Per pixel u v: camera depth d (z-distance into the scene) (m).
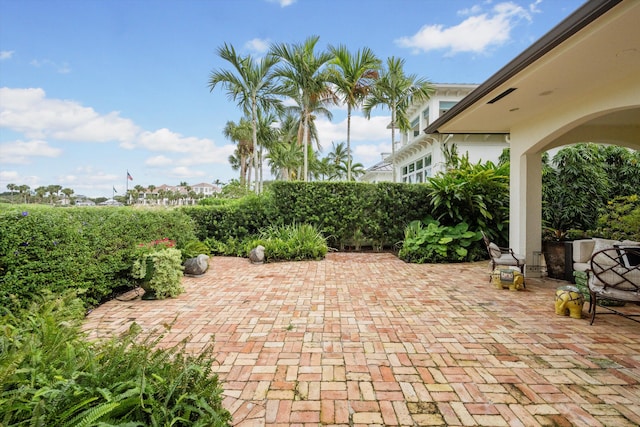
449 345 3.07
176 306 4.29
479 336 3.27
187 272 6.02
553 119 4.91
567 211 7.64
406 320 3.74
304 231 8.17
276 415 2.06
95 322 3.69
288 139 21.81
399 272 6.36
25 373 1.57
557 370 2.59
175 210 7.10
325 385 2.40
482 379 2.47
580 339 3.17
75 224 3.90
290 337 3.27
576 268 4.67
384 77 12.27
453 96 13.88
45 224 3.47
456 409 2.12
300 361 2.77
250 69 11.97
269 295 4.79
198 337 3.27
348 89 11.98
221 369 2.63
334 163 30.06
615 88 3.79
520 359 2.78
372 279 5.79
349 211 8.86
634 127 5.93
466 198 7.79
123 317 3.86
